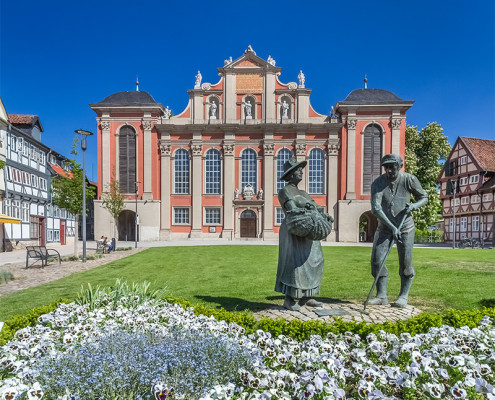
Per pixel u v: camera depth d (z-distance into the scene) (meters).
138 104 44.16
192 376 3.41
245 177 44.84
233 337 4.89
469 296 8.84
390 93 45.75
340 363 4.04
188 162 44.97
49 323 6.04
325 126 43.62
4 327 5.82
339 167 44.19
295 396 3.61
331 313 6.52
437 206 48.28
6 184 31.25
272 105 44.75
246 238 44.00
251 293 9.73
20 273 15.31
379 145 43.62
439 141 50.34
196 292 9.94
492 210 41.16
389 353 4.36
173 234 44.28
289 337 5.11
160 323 5.80
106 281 12.33
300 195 6.72
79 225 48.94
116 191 38.19
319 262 6.71
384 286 7.39
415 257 19.58
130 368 3.50
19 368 4.18
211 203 44.41
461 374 3.97
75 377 3.42
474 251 25.06
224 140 44.34
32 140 36.28
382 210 7.23
